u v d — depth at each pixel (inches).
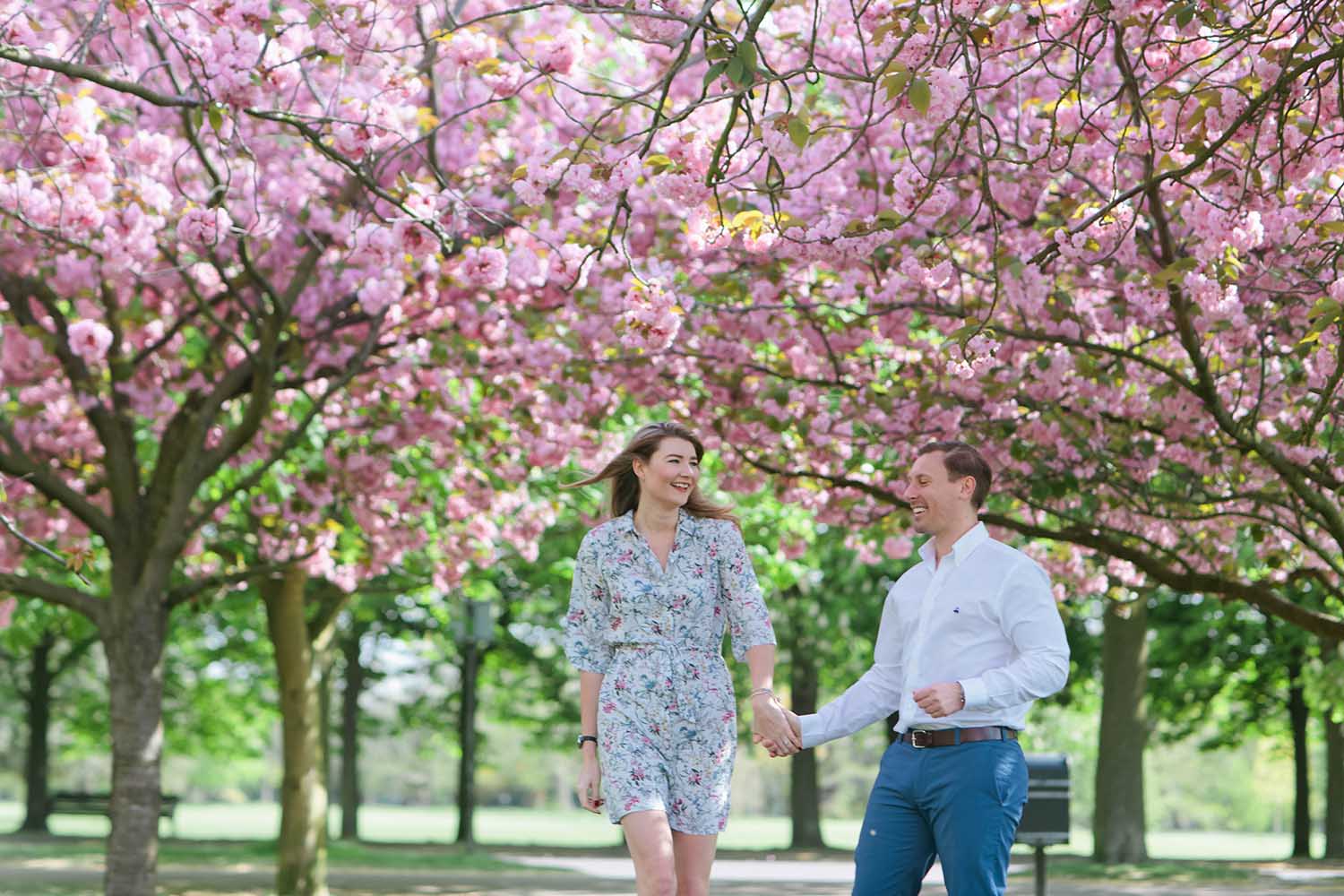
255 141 482.9
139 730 503.2
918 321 457.4
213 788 4185.5
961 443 239.8
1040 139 343.6
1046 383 410.0
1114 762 925.2
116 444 518.9
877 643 246.1
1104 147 363.3
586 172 289.7
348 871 886.4
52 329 526.6
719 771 229.8
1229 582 431.8
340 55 370.0
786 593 1047.6
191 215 382.3
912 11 251.3
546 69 312.8
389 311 483.2
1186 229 390.0
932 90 261.6
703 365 458.9
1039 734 1685.5
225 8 344.8
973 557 233.9
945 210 317.1
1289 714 1197.7
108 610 509.0
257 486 593.9
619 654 231.3
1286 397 407.5
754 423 457.4
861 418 438.9
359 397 534.9
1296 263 361.4
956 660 231.6
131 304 552.1
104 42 460.4
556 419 468.4
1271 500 411.2
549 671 1314.0
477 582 928.3
